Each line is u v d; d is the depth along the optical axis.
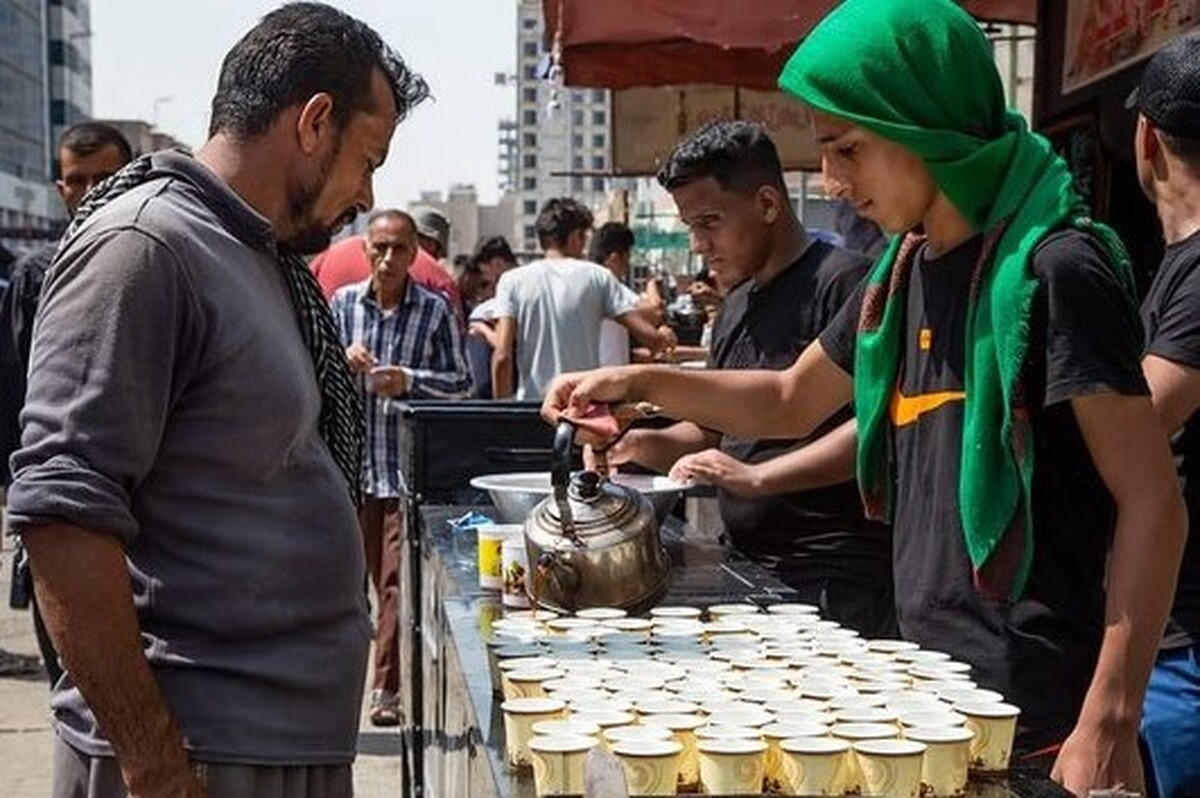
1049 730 1.96
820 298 3.15
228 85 2.05
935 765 1.55
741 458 3.24
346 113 2.04
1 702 5.39
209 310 1.88
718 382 2.61
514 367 6.54
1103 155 4.20
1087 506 1.99
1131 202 4.16
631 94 7.47
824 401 2.60
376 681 5.12
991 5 4.20
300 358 2.02
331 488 2.06
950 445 2.06
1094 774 1.84
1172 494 1.87
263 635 1.96
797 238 3.24
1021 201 1.98
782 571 3.11
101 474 1.78
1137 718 1.87
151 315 1.82
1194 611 2.42
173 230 1.86
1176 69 2.45
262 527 1.95
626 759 1.51
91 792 1.97
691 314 10.77
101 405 1.78
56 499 1.75
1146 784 2.46
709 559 2.83
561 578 2.26
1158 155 2.52
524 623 2.15
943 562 2.05
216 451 1.91
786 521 3.10
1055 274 1.88
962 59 2.01
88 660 1.80
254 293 1.95
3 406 3.79
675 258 23.16
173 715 1.89
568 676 1.82
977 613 2.01
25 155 72.44
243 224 1.96
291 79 2.00
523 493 2.80
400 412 3.90
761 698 1.75
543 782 1.53
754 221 3.21
